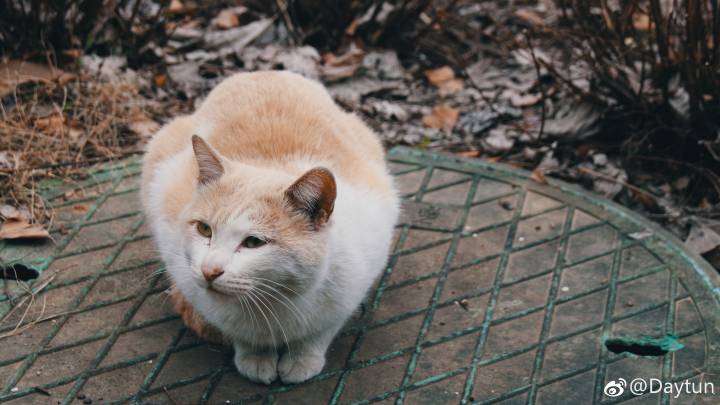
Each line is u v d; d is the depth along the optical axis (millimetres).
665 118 1502
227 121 1206
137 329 1172
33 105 1493
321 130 1200
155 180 1188
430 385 1117
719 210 1406
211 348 1157
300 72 1680
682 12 1574
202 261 1020
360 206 1121
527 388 1112
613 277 1254
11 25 1609
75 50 1611
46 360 1127
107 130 1503
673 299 1217
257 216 1026
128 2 1799
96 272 1243
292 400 1103
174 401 1093
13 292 1209
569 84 1533
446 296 1230
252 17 1842
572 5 1565
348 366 1138
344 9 1768
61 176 1404
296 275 1039
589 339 1171
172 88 1640
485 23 1902
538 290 1238
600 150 1521
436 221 1346
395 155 1472
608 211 1357
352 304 1114
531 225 1340
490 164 1452
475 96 1691
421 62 1797
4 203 1346
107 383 1107
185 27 1801
